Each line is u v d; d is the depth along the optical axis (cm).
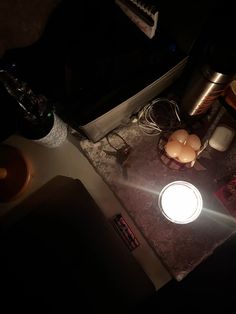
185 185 70
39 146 77
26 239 68
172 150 70
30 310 65
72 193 70
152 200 73
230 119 77
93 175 76
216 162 75
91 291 65
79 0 66
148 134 77
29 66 72
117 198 74
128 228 72
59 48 70
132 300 65
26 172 74
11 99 73
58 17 67
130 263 67
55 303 65
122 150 76
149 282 66
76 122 63
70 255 67
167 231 71
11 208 74
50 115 66
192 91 67
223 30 61
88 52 65
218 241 70
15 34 65
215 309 110
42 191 75
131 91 64
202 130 76
